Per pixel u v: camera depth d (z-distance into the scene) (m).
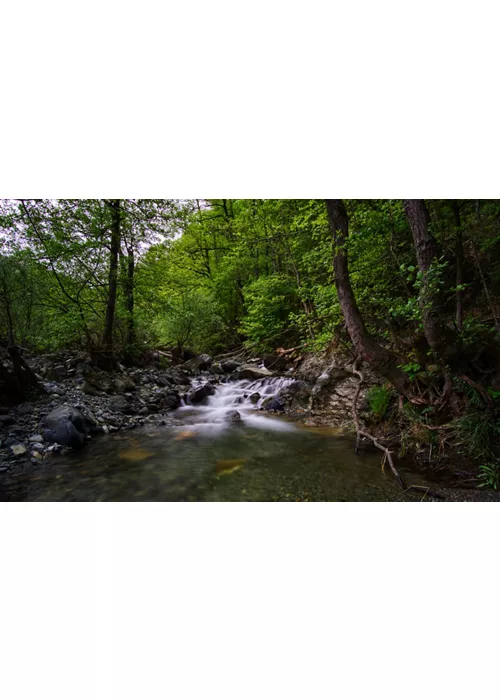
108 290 10.38
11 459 5.45
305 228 10.62
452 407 5.68
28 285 7.65
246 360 15.09
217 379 12.55
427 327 5.50
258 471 5.29
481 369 5.71
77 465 5.50
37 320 9.55
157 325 13.75
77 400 7.79
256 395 10.40
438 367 5.73
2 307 7.48
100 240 9.74
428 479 4.82
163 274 12.41
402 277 6.96
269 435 7.21
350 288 6.27
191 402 10.07
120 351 11.45
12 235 8.38
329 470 5.28
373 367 6.22
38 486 4.77
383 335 7.75
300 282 12.55
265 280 13.82
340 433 7.22
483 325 5.76
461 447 5.38
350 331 6.21
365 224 7.08
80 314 9.50
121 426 7.53
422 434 5.85
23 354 9.55
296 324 10.06
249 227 14.59
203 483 4.91
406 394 6.02
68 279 9.71
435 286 5.34
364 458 5.74
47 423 6.29
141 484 4.88
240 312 18.67
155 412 8.86
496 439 5.15
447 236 7.76
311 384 9.89
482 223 7.46
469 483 4.60
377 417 7.09
